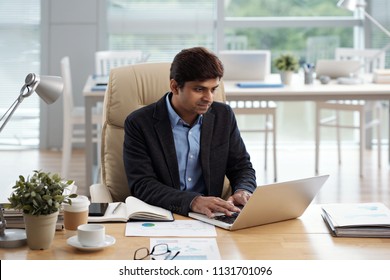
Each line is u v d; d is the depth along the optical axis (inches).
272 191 86.0
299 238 85.7
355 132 287.6
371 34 277.4
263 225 91.0
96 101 195.6
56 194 80.0
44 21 272.2
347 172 240.5
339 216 90.4
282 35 280.8
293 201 90.9
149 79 118.3
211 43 281.0
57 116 277.4
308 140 287.7
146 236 84.9
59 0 271.7
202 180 109.1
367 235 86.4
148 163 105.3
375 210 93.2
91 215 92.4
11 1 270.7
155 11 276.4
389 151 255.9
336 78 225.0
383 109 279.6
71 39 273.9
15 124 277.4
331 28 280.8
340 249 81.8
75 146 281.1
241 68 216.4
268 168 245.9
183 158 108.0
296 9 280.5
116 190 115.0
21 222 86.6
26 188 79.0
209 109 109.8
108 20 275.6
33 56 274.4
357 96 197.9
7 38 273.1
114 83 117.2
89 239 79.5
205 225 90.2
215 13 277.9
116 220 91.2
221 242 83.3
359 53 255.3
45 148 278.7
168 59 280.4
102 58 248.7
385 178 232.2
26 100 276.5
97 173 233.9
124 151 107.3
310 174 236.8
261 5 280.1
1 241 80.8
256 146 285.3
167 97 108.3
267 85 202.7
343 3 218.7
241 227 88.8
